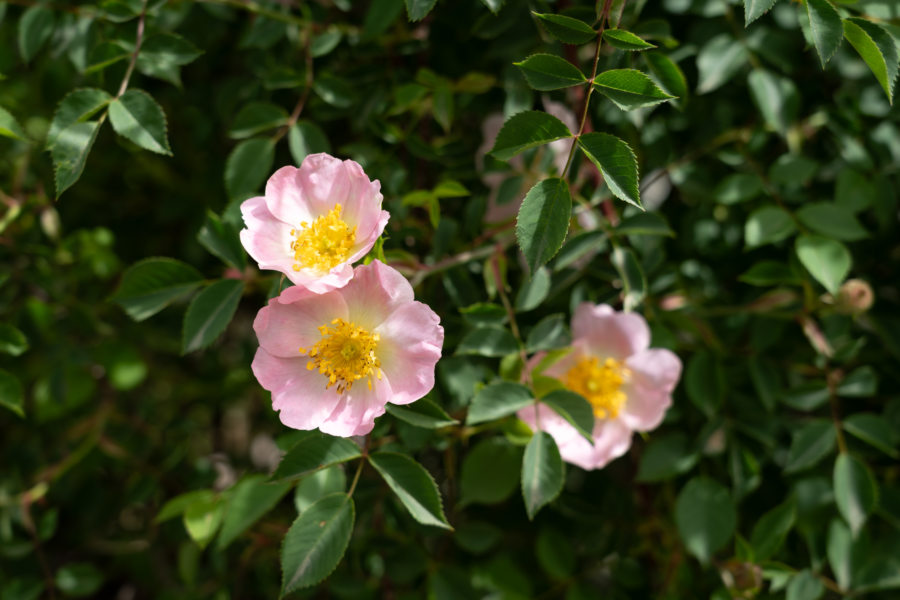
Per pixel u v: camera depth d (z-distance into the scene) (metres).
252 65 0.44
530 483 0.34
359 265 0.33
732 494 0.42
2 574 0.47
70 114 0.35
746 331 0.44
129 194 0.55
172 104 0.50
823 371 0.42
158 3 0.38
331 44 0.41
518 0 0.39
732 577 0.41
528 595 0.44
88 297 0.49
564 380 0.39
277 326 0.34
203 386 0.56
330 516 0.33
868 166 0.42
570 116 0.41
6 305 0.47
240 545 0.46
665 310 0.42
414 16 0.33
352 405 0.34
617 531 0.44
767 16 0.42
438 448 0.38
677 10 0.41
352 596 0.44
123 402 0.56
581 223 0.39
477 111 0.43
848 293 0.40
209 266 0.51
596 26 0.34
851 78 0.44
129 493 0.49
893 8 0.39
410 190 0.42
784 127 0.41
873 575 0.41
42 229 0.47
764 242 0.40
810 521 0.42
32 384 0.54
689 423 0.43
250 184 0.39
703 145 0.43
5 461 0.51
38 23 0.40
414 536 0.42
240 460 0.56
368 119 0.41
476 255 0.38
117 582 0.61
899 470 0.45
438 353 0.33
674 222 0.45
